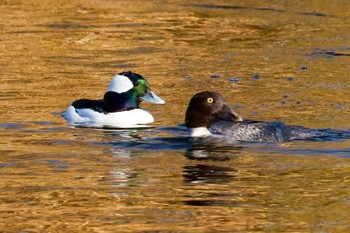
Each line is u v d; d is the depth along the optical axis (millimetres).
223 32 26141
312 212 10922
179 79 20141
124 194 11773
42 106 17594
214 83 19703
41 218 10727
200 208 11133
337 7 30141
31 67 21312
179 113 17094
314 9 29766
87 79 20141
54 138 15188
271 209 11062
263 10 29609
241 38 25219
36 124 16188
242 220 10609
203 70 21125
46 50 23359
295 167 13195
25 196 11680
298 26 27016
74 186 12172
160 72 20859
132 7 30125
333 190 11898
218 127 15195
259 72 20906
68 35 25375
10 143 14805
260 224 10469
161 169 13117
